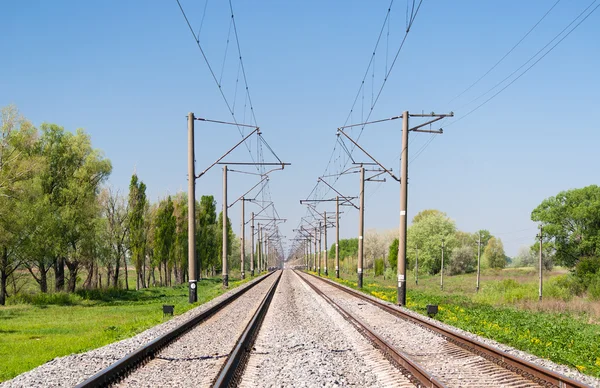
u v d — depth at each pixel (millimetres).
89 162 46875
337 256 62312
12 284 49156
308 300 29188
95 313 30500
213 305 24516
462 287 61156
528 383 8750
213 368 10414
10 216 37531
